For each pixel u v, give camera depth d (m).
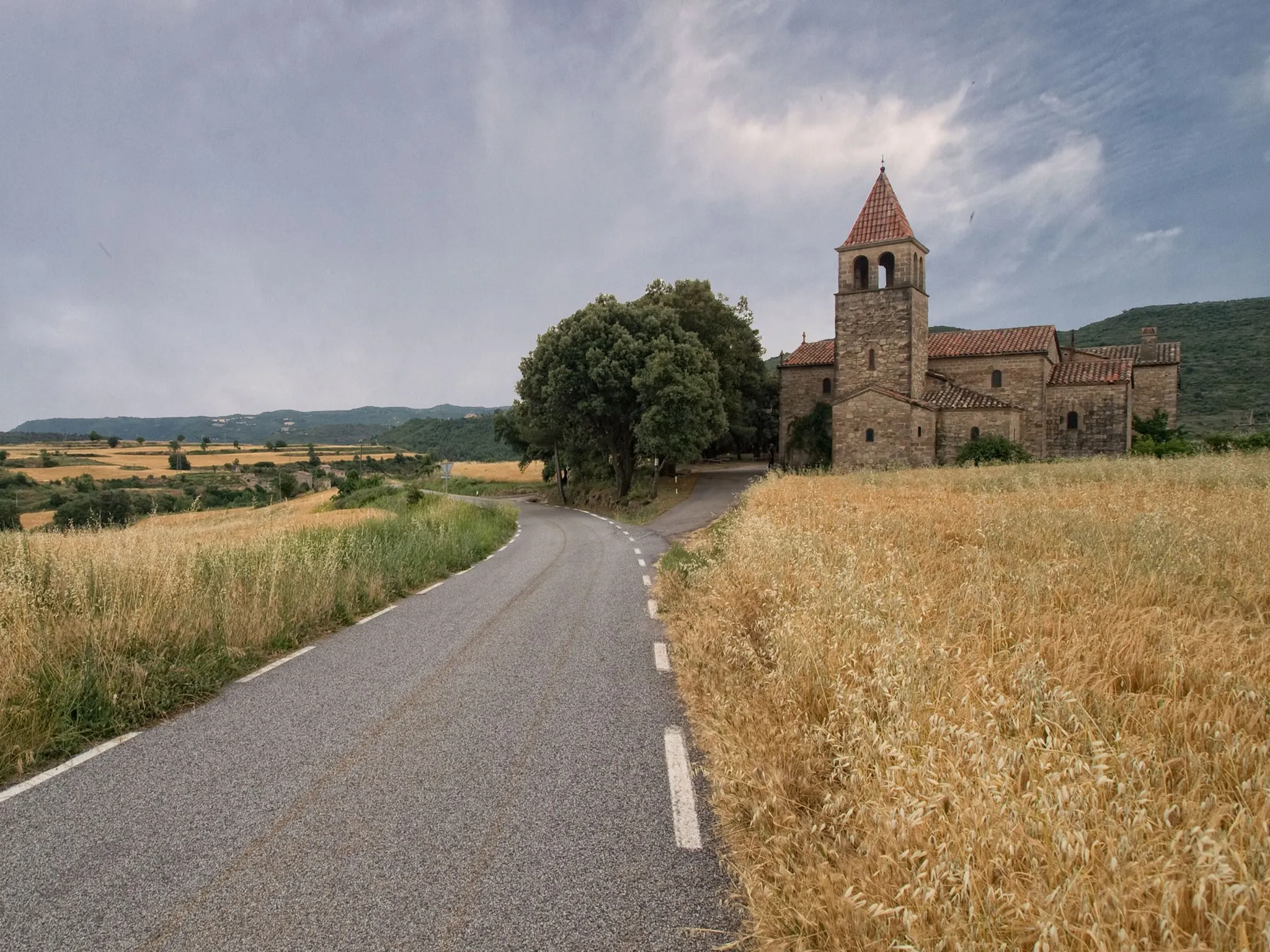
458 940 2.83
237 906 3.08
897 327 43.25
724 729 4.65
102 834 3.71
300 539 13.20
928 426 41.34
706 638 6.77
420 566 13.59
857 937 2.59
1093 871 2.45
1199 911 2.20
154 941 2.85
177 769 4.55
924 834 2.89
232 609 7.70
